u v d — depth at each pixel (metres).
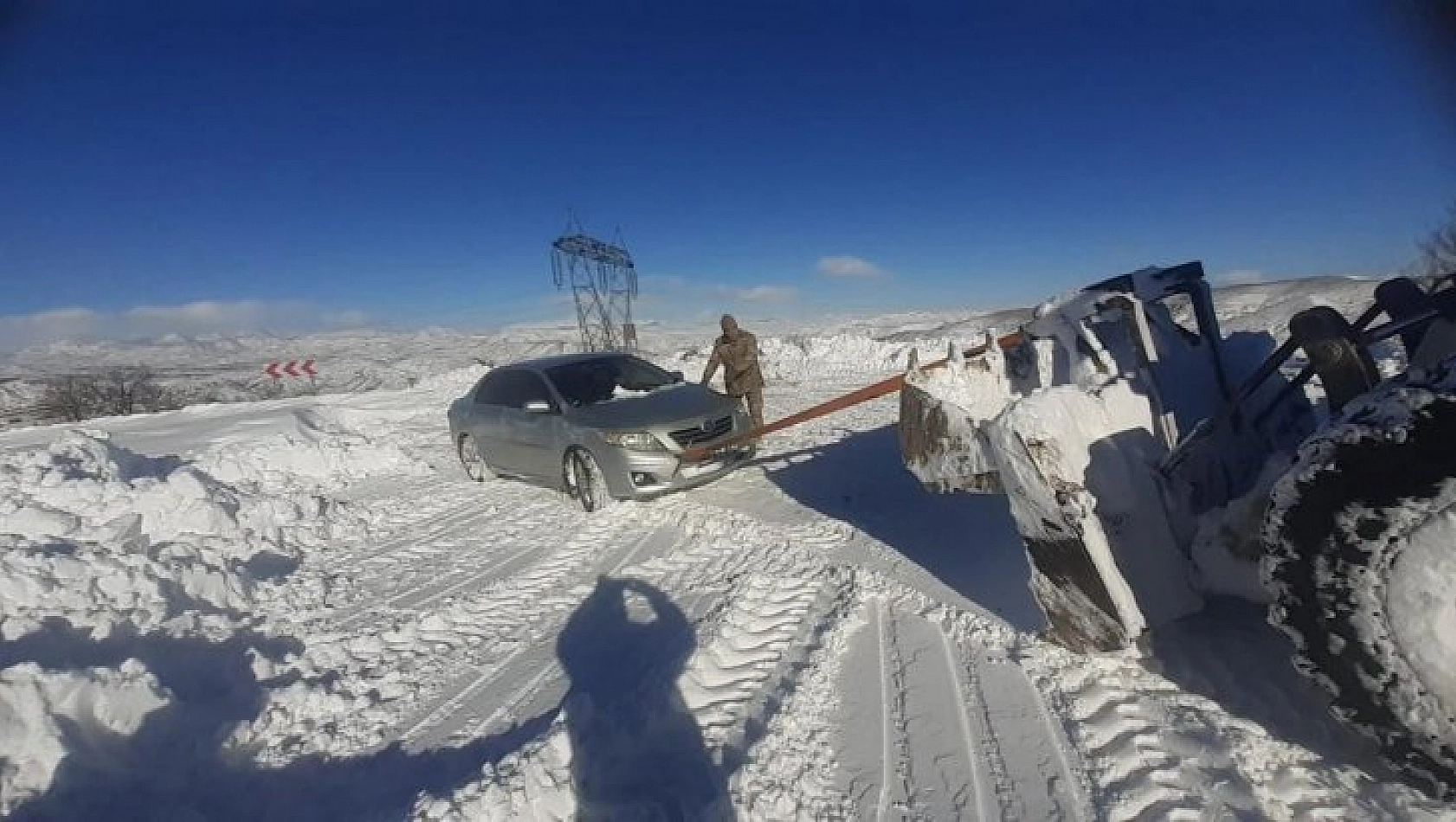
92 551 4.98
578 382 7.79
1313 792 2.38
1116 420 3.27
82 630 4.13
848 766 2.82
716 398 7.43
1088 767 2.65
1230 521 2.96
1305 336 2.66
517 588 5.15
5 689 3.01
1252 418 3.83
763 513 6.19
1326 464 2.17
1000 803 2.54
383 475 9.71
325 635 4.50
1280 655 3.08
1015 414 2.97
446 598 5.06
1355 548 2.13
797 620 4.13
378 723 3.49
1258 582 2.93
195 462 9.09
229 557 5.97
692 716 3.28
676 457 6.66
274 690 3.70
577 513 7.03
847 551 5.05
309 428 13.15
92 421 17.97
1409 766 2.19
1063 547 2.96
